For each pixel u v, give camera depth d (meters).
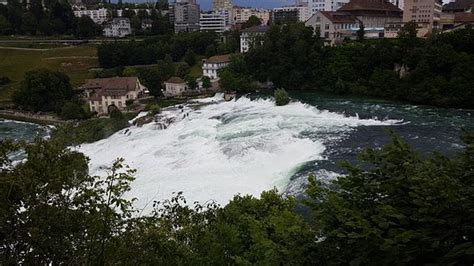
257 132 46.69
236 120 54.78
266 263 10.13
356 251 8.49
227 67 89.19
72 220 9.70
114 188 10.59
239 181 34.31
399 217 8.03
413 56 69.38
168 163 41.25
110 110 74.25
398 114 53.75
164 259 10.80
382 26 116.44
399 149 10.09
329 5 176.00
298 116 54.75
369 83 73.75
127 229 10.66
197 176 36.12
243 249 15.17
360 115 52.44
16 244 9.12
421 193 8.41
